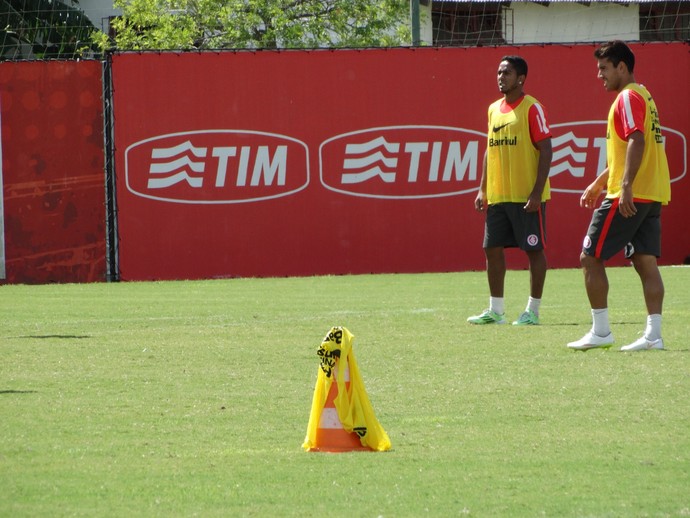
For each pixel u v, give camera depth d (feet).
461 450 64.80
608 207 103.19
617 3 431.02
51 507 53.16
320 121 213.66
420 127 215.10
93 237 209.56
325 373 65.05
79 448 65.46
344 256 214.48
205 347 109.70
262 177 213.25
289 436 68.80
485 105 215.72
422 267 216.13
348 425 64.75
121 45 386.32
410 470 60.08
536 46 215.10
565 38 437.17
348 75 214.07
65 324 132.57
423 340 113.60
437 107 214.90
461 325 126.93
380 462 61.93
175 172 211.20
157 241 211.00
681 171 217.97
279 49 212.64
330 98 213.66
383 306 150.92
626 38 436.76
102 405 79.05
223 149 212.23
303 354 104.42
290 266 214.28
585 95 216.13
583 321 129.80
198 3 384.68
